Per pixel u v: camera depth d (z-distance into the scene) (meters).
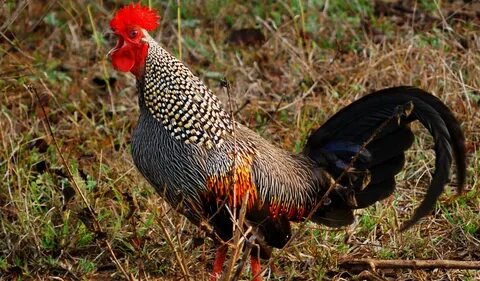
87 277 8.76
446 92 11.17
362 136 8.39
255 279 8.11
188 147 7.97
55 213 9.40
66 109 11.59
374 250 9.02
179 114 7.99
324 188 8.44
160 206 9.48
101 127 11.23
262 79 12.20
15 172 9.83
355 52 12.41
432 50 11.88
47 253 9.10
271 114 11.41
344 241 8.94
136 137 8.25
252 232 7.96
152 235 9.13
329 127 8.51
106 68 12.30
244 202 7.43
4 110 11.10
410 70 11.65
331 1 13.57
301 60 12.07
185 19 13.66
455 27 12.84
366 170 8.15
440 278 8.59
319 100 11.40
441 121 7.77
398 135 8.27
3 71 11.84
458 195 7.62
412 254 8.96
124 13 8.16
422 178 10.29
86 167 10.43
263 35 13.09
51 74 12.16
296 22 13.15
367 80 11.74
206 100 8.09
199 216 8.11
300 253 8.95
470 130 10.77
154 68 8.09
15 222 9.47
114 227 9.14
